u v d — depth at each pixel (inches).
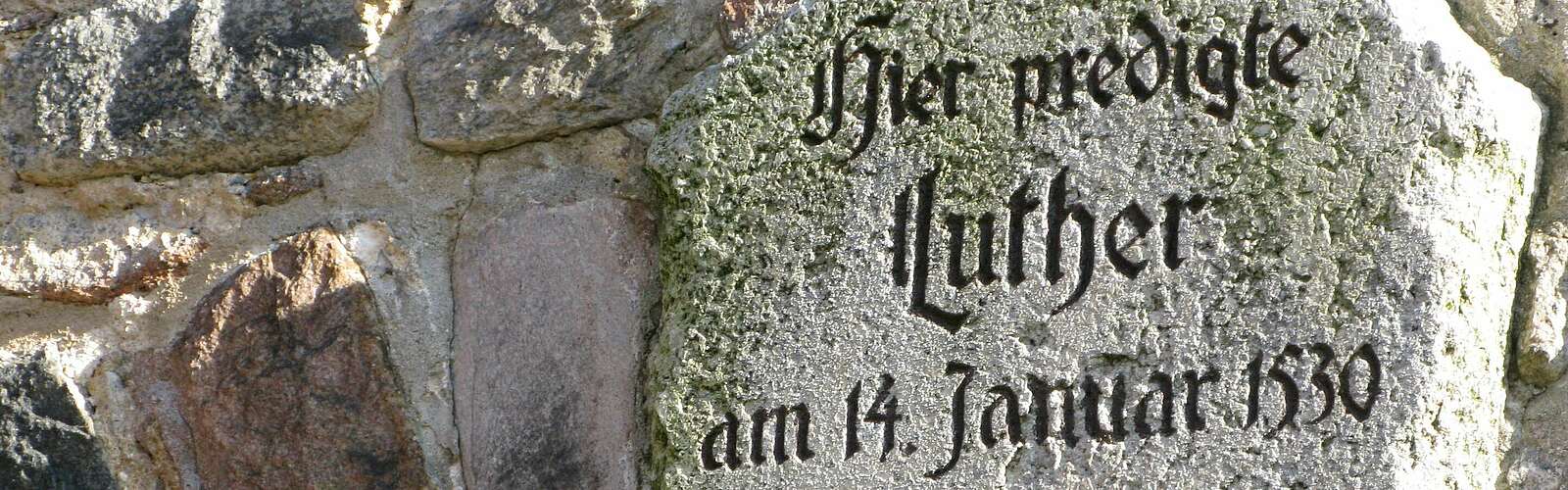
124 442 75.9
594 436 72.4
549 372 73.5
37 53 76.1
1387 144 66.1
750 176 68.4
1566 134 70.7
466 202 75.5
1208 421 66.7
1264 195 66.6
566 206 73.9
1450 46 66.7
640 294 72.2
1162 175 67.0
